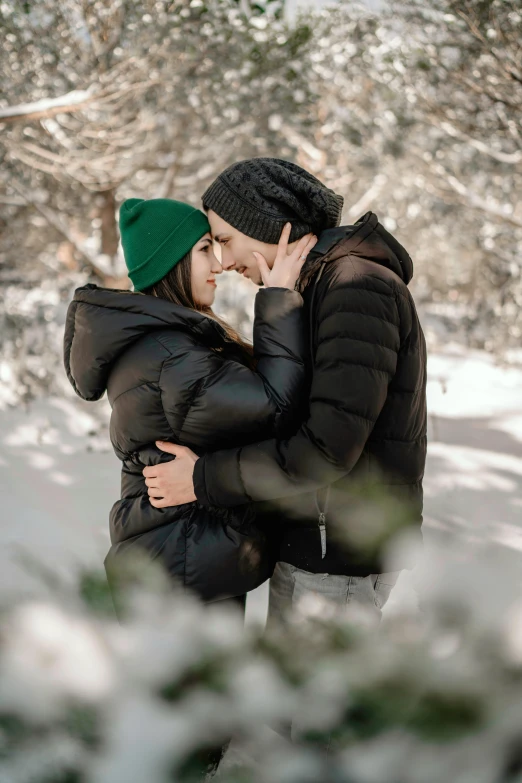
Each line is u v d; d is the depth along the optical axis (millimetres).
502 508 3467
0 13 6359
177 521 1627
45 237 11445
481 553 660
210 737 485
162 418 1606
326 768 471
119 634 518
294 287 1648
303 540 1585
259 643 532
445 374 7387
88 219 10875
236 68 6945
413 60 6898
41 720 468
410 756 450
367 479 1552
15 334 7066
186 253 1763
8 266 12953
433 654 477
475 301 14500
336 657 499
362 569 1548
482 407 5977
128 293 1636
